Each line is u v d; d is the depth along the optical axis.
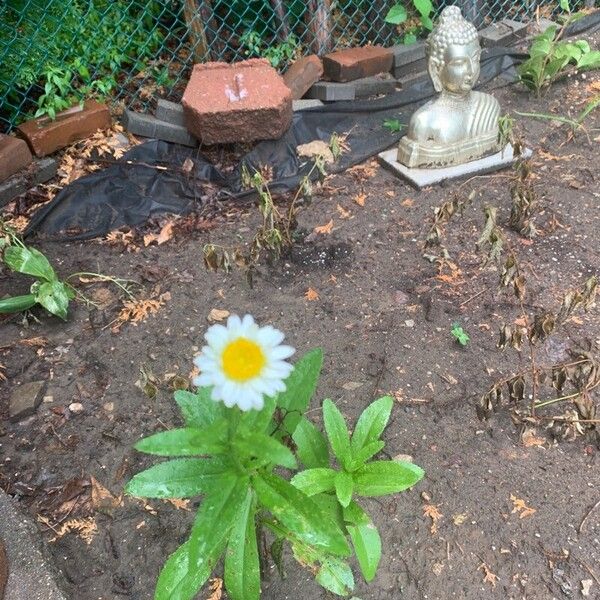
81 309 1.13
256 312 1.11
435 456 0.87
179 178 1.42
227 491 0.53
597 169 1.41
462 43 1.25
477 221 1.27
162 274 1.19
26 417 0.95
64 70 1.51
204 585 0.75
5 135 1.40
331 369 1.00
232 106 1.41
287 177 1.41
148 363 1.03
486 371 0.98
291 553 0.78
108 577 0.77
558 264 1.17
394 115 1.60
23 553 0.75
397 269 1.18
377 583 0.75
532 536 0.79
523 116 1.59
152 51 1.71
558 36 1.72
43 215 1.31
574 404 0.86
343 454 0.66
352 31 1.85
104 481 0.87
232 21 1.77
